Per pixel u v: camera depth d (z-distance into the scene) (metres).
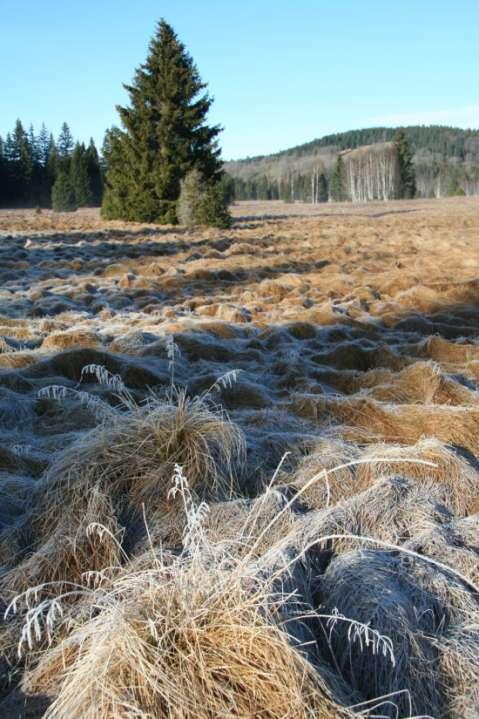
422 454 5.06
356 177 113.50
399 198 89.25
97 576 3.47
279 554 3.27
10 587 3.69
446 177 134.50
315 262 19.02
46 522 4.21
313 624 3.35
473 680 3.13
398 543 4.09
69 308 12.16
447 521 4.48
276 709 2.72
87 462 4.48
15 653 3.32
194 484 4.46
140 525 4.26
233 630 2.88
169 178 34.94
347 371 7.76
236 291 14.58
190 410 4.92
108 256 20.77
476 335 10.82
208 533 3.99
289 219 41.00
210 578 3.08
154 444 4.67
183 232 29.12
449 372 8.11
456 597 3.59
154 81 35.94
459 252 21.50
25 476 4.95
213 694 2.76
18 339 9.23
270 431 5.71
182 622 2.91
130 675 2.75
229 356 8.73
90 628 3.01
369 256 20.97
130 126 36.03
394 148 92.44
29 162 84.06
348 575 3.54
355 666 3.14
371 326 10.79
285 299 13.05
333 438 5.51
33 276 16.50
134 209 35.66
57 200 63.41
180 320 10.66
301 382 7.35
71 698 2.75
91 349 7.57
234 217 43.19
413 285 14.77
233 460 4.77
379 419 6.04
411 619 3.30
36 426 6.05
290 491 4.68
